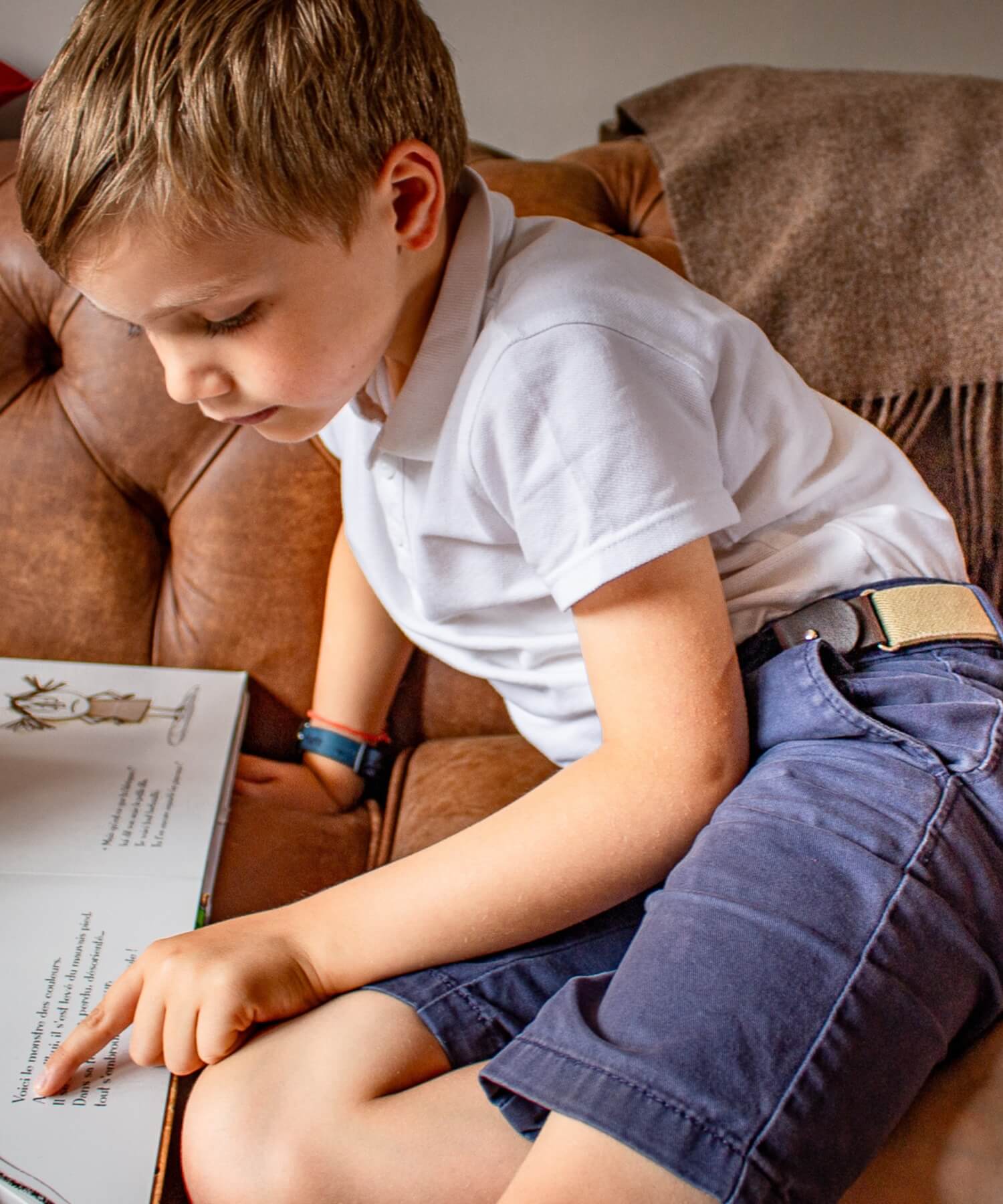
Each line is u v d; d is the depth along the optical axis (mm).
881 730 615
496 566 690
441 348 627
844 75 1057
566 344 589
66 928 670
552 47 1214
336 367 595
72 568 958
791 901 543
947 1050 573
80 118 523
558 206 983
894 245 947
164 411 949
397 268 617
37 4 1068
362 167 572
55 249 543
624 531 580
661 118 1074
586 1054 506
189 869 729
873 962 529
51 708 886
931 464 935
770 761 628
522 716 808
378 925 604
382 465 688
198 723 890
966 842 580
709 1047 496
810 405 736
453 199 667
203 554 967
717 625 609
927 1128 561
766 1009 508
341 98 560
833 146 981
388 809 915
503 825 604
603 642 605
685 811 598
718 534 686
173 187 515
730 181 980
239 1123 547
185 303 544
